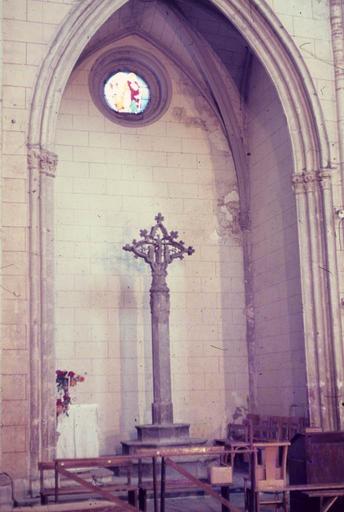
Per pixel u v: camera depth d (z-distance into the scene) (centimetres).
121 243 1599
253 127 1678
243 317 1659
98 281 1567
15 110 1165
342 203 1319
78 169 1602
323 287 1301
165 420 1347
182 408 1580
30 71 1184
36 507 838
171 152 1680
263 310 1609
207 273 1653
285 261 1505
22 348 1098
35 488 1059
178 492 1198
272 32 1348
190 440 1316
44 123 1178
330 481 925
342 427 1237
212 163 1703
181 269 1638
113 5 1258
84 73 1648
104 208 1603
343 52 1364
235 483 1266
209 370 1614
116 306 1569
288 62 1353
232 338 1642
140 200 1634
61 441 1255
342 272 1297
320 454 929
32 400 1091
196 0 1557
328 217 1305
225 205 1694
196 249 1655
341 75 1353
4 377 1083
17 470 1062
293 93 1352
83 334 1535
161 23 1634
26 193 1148
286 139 1507
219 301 1648
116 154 1638
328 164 1320
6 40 1181
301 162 1347
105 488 977
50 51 1197
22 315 1108
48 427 1102
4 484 1030
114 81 1681
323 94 1347
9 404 1078
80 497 1067
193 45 1650
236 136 1705
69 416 1272
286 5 1358
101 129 1638
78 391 1510
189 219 1662
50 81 1194
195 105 1720
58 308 1527
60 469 909
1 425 1067
